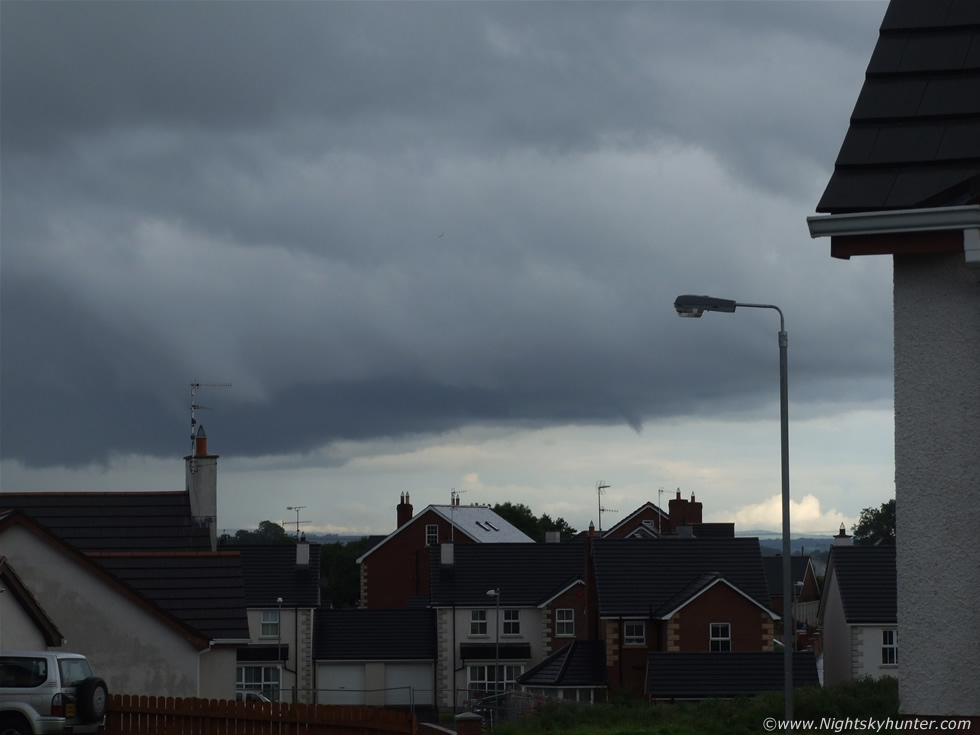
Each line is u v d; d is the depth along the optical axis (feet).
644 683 299.79
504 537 503.20
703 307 104.42
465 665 359.46
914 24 50.55
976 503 45.91
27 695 117.08
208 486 192.95
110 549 184.14
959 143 47.44
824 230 47.75
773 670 255.70
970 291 46.85
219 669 157.69
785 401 103.14
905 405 47.39
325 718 122.31
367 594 471.62
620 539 329.31
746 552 327.67
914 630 46.55
